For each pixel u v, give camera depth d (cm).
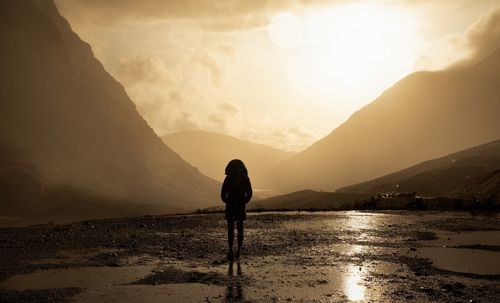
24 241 1171
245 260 934
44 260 917
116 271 821
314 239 1248
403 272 819
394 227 1575
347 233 1391
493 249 1080
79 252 1013
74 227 1534
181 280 755
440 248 1095
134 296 656
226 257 959
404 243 1177
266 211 2658
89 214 14288
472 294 667
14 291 675
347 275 793
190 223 1675
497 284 729
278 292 681
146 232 1390
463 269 843
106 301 630
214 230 1455
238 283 734
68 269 835
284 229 1503
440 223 1712
